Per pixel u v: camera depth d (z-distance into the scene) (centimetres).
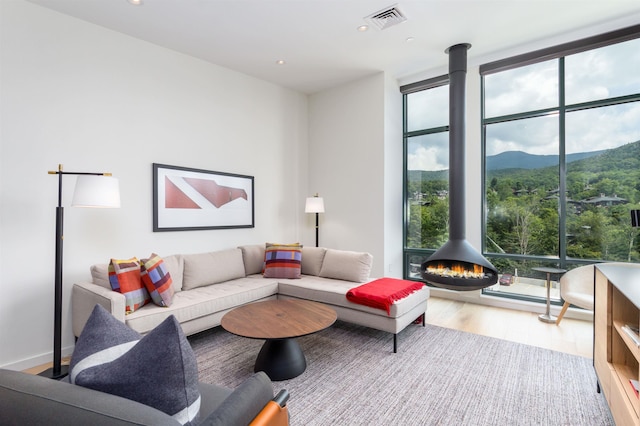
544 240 368
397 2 277
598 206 338
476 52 375
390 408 190
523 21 309
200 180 372
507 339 292
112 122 304
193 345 284
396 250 454
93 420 68
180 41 334
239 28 313
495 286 401
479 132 395
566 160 354
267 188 453
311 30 321
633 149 321
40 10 263
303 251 401
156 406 83
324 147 489
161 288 260
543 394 204
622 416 144
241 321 232
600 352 191
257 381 108
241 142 420
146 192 328
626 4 283
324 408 190
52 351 266
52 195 267
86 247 286
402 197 468
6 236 246
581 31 325
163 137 342
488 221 404
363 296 282
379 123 430
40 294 261
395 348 267
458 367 239
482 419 180
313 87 479
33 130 258
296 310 256
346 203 464
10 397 74
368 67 412
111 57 305
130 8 274
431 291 442
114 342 105
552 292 367
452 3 280
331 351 269
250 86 432
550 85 362
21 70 253
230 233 407
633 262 321
